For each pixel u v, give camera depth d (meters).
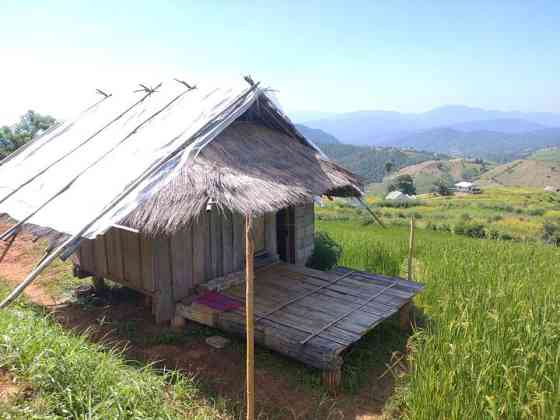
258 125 9.60
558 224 30.39
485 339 5.00
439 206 50.47
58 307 8.13
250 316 3.94
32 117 24.84
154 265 7.07
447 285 8.29
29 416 3.61
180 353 6.41
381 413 5.23
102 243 8.20
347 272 8.80
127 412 3.97
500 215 39.88
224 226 8.17
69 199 7.17
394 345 7.11
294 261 10.06
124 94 11.17
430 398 4.43
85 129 10.26
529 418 4.11
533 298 6.32
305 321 6.45
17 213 7.57
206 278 7.89
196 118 8.20
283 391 5.56
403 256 12.38
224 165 7.30
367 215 33.00
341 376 5.96
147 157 7.35
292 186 7.62
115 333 7.01
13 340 4.46
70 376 4.15
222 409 4.99
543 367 4.43
